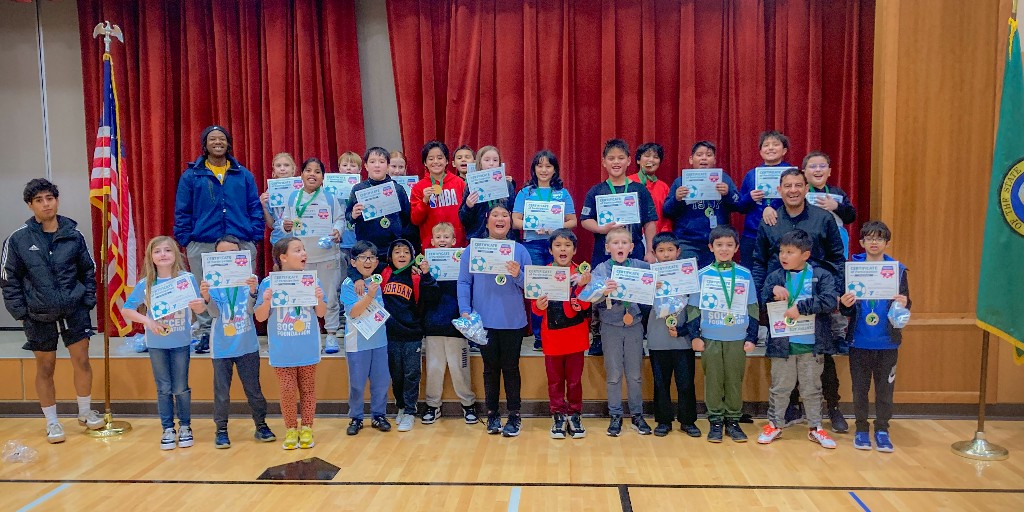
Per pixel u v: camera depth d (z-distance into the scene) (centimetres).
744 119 540
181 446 411
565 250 409
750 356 457
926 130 455
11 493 347
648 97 550
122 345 526
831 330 405
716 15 543
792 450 398
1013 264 386
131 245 512
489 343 425
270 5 563
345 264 518
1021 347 387
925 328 457
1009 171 386
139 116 586
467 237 471
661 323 417
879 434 400
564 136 554
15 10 602
